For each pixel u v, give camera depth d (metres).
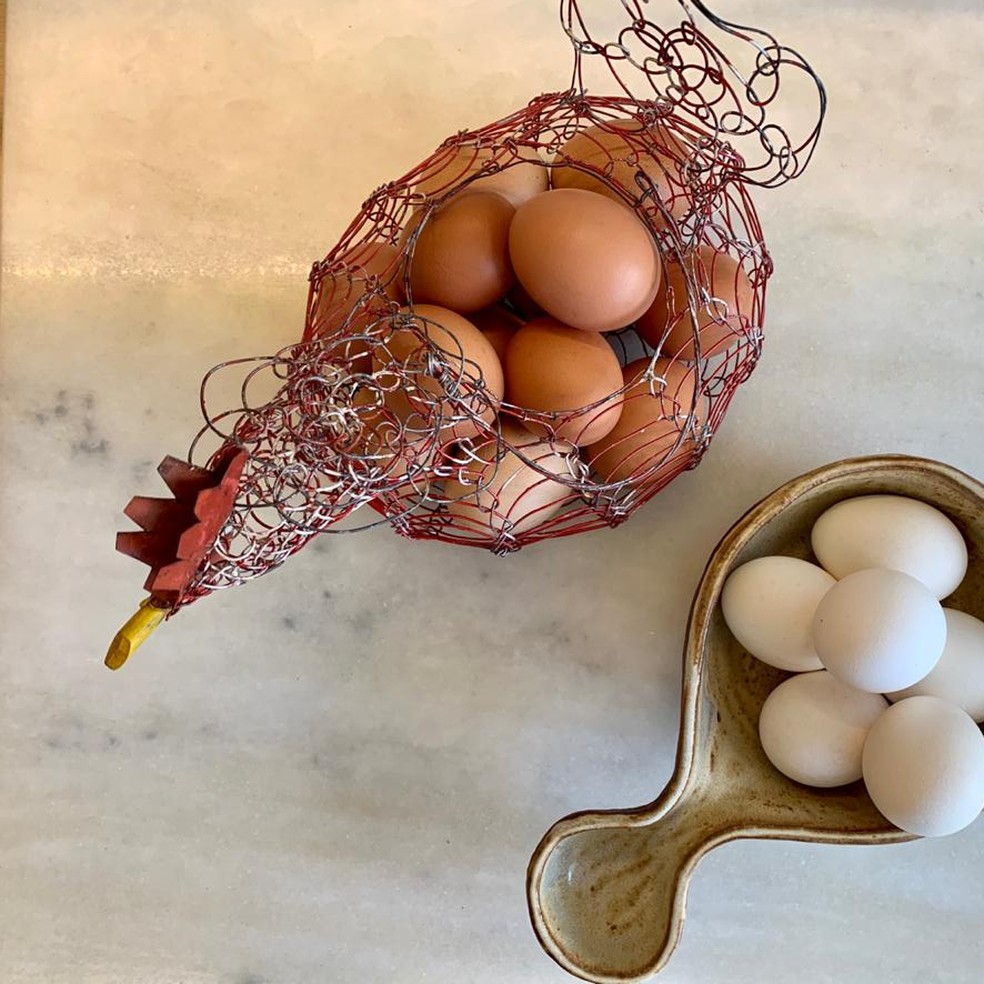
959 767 0.39
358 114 0.51
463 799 0.51
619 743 0.50
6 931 0.52
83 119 0.51
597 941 0.42
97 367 0.51
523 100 0.51
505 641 0.50
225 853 0.51
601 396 0.40
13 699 0.52
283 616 0.51
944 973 0.50
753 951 0.50
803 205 0.50
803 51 0.50
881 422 0.50
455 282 0.41
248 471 0.42
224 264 0.51
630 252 0.39
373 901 0.51
